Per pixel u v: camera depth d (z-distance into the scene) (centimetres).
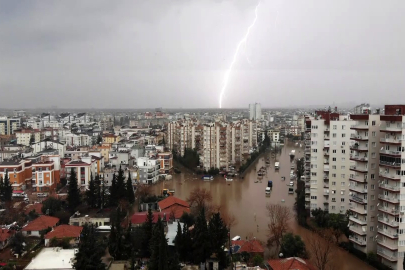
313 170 15638
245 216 16388
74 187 16625
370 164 11869
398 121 10856
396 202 10862
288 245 11469
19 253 11675
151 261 9631
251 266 10656
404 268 10212
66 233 12575
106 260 10988
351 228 12425
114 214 14800
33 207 16325
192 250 10894
